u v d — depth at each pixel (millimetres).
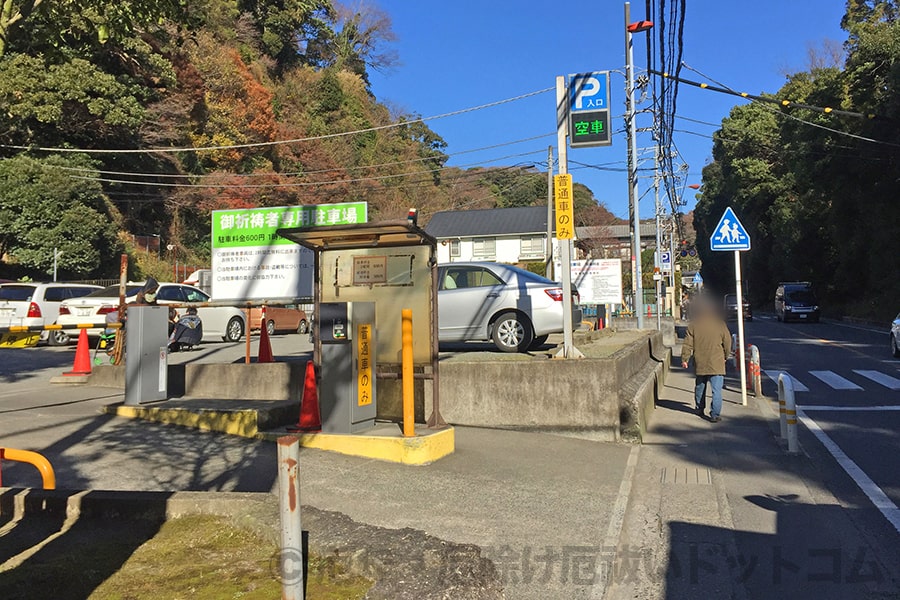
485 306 11633
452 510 5777
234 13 45875
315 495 6090
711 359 10398
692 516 6031
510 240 56375
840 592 4527
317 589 3941
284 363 10039
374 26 65562
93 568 4266
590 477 6949
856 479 7156
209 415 8367
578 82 10312
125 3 6562
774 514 6086
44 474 5324
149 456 7230
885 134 28219
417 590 3791
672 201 39688
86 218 26406
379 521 5473
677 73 16656
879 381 14359
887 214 33312
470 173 71875
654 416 10875
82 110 27594
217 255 12781
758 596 4488
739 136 48656
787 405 8359
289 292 12492
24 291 18453
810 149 33312
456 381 9195
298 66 55406
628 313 31984
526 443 8328
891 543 5375
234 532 4789
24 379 12789
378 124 59000
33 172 25688
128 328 9250
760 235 56094
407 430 7348
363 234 7891
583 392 8805
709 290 10719
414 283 8250
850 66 29844
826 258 47219
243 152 40688
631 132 24984
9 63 25109
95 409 9516
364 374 7812
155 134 31812
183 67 35531
